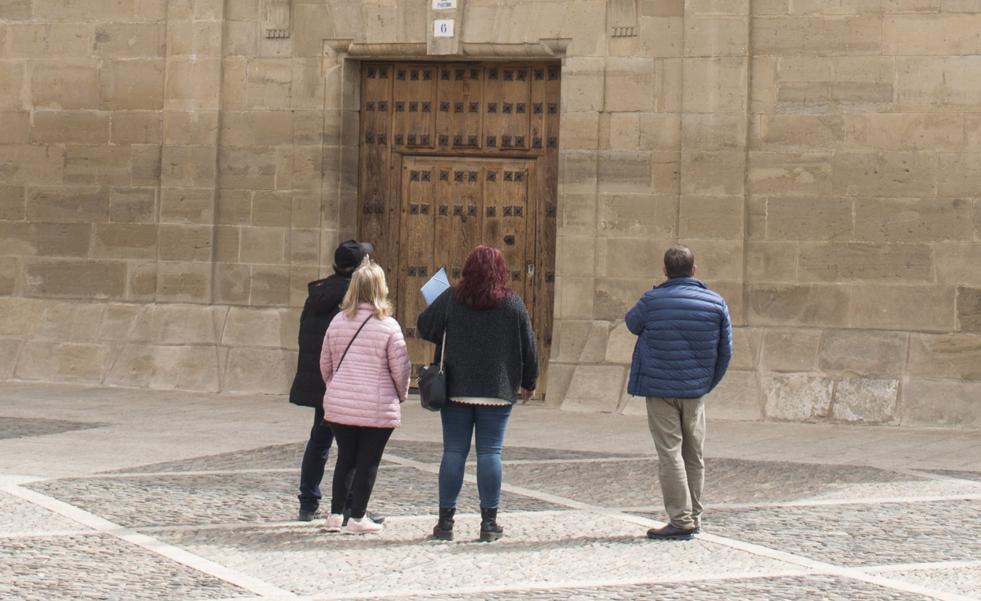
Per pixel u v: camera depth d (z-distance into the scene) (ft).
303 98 59.67
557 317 57.11
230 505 34.42
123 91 61.41
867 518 34.01
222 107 60.39
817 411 53.11
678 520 31.27
